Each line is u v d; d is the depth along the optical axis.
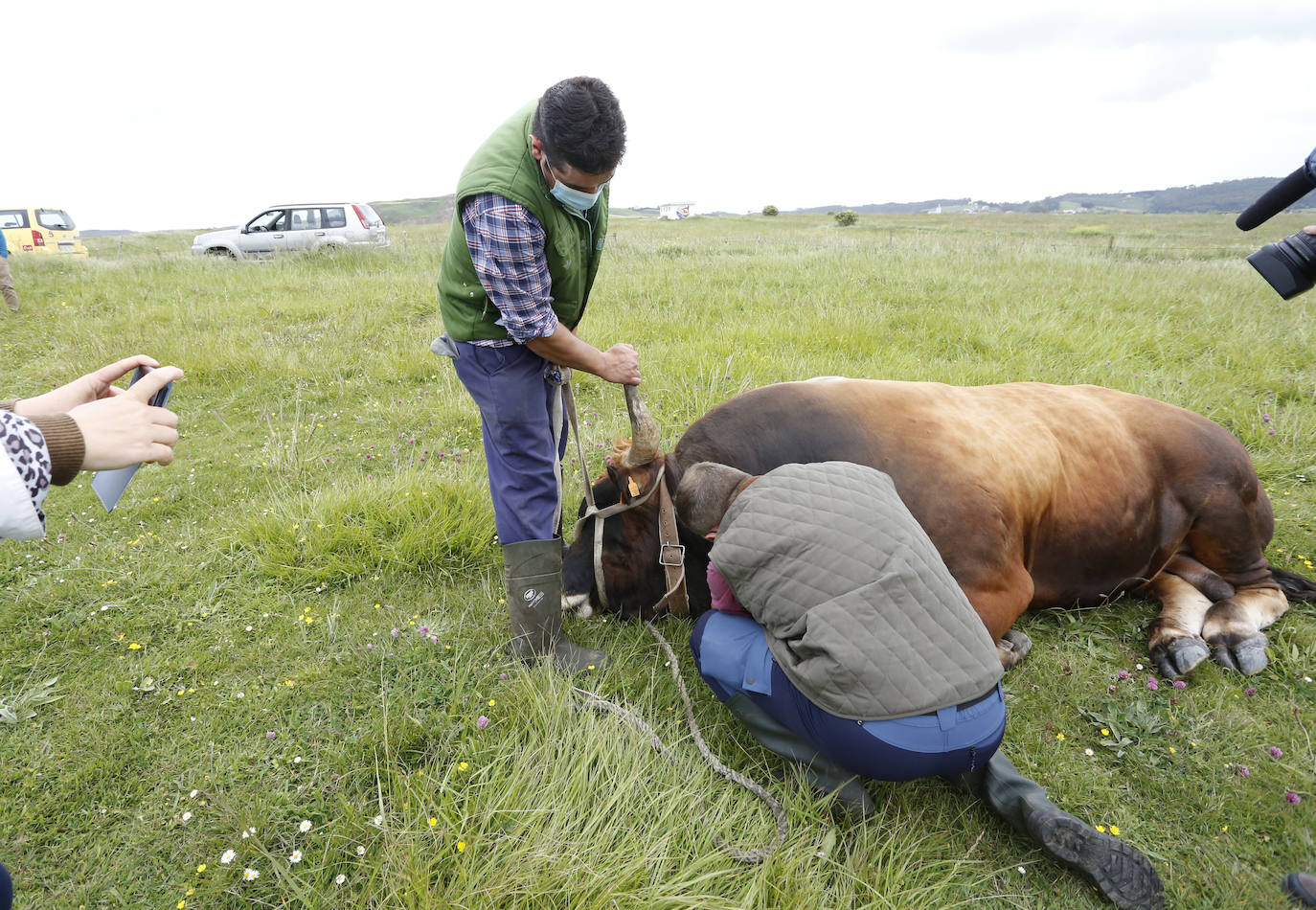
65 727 2.66
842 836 2.30
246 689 2.84
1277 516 4.06
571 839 2.16
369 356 6.67
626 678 2.85
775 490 2.29
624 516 3.02
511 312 2.53
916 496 2.90
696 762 2.48
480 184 2.43
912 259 11.30
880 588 2.07
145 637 3.10
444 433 5.11
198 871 2.13
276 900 2.10
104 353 6.59
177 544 3.74
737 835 2.26
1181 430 3.39
